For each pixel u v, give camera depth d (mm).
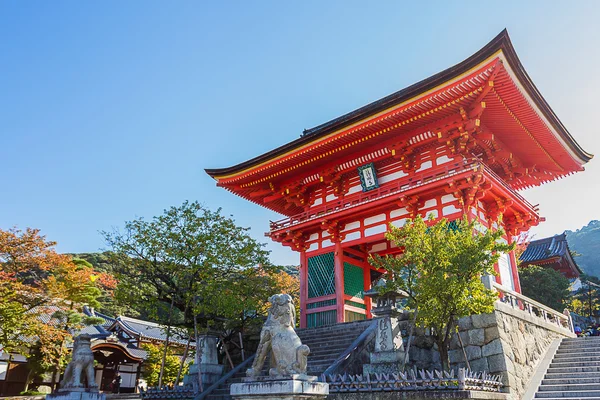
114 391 37094
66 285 27906
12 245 24562
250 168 27000
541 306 19312
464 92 19250
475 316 15195
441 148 22391
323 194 26969
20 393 30719
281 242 26719
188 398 16844
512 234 24578
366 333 15086
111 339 38094
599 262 119875
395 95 20406
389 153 23594
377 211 23484
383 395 11289
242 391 7699
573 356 16844
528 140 23484
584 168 26797
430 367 15078
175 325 20953
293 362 7727
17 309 23047
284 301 8336
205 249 19734
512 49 17547
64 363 30719
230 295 18891
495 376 12859
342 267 24328
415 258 13695
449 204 20938
